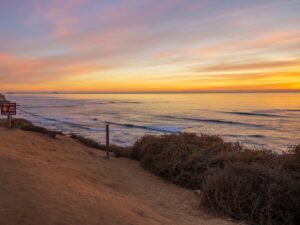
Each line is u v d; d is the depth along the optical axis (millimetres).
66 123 40969
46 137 13469
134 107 106000
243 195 5895
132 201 5883
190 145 10070
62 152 10594
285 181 6039
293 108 91750
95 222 3936
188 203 6660
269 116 64875
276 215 5590
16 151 8344
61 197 4570
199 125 47688
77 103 139125
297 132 40375
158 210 5754
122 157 12023
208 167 8359
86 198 4836
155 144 10750
